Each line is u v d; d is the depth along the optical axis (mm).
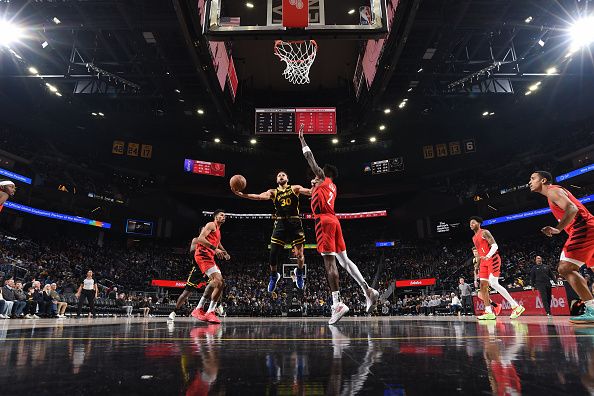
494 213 29781
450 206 32781
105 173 30688
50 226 28734
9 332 3123
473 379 999
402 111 27844
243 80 29172
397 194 36031
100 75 22672
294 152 35281
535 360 1323
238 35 7965
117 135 30797
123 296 18609
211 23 7855
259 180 35250
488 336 2434
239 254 35781
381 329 3541
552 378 1003
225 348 1836
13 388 901
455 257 30875
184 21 15328
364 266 35219
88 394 839
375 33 7707
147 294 26219
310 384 957
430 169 32844
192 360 1400
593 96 24562
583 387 888
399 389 888
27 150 25781
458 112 28078
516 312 6789
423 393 843
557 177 26234
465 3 16047
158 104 26625
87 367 1233
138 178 32312
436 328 3615
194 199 36125
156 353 1628
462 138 31719
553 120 27562
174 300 28203
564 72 22234
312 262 35250
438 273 29844
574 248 3975
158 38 18516
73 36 19688
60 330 3510
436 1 16375
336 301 4836
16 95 24359
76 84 24125
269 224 38812
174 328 4102
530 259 25578
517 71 22000
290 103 31750
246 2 18484
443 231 33312
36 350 1737
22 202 25375
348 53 25984
